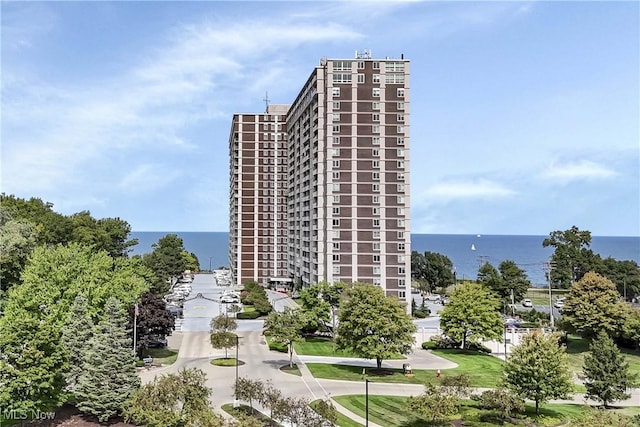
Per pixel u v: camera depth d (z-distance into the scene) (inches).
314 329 3437.5
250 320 4013.3
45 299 2202.3
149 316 2588.6
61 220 4170.8
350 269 3998.5
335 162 4035.4
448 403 1563.7
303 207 4852.4
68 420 1635.1
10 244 2618.1
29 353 1499.8
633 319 3093.0
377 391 2133.4
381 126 4060.0
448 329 3154.5
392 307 2481.5
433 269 6166.3
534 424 1684.3
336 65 4067.4
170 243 6599.4
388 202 4040.4
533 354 1785.2
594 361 1955.0
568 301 3314.5
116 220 4879.4
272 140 6530.5
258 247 6476.4
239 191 6481.3
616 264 5605.3
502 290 4948.3
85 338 1895.9
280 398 1713.8
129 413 1502.2
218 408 1840.6
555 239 5821.9
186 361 2655.0
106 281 2544.3
